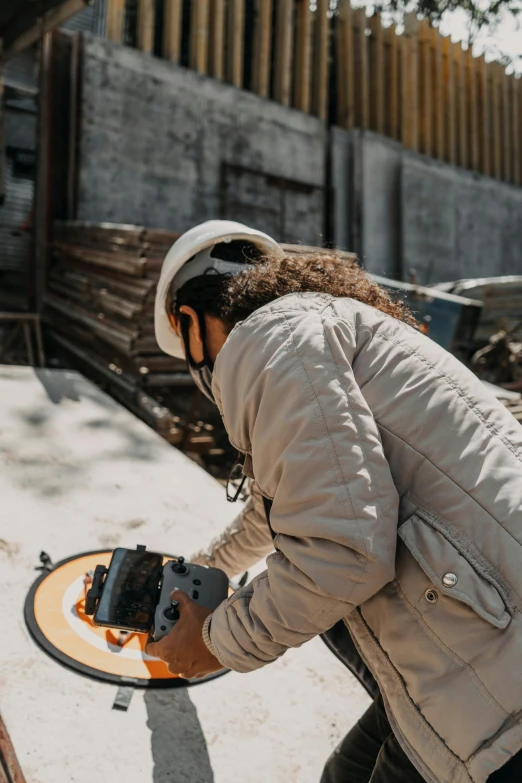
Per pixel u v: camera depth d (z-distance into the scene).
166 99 7.40
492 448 0.95
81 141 6.71
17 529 2.21
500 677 0.85
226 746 1.51
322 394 0.91
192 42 7.91
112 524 2.34
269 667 1.80
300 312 1.01
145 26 7.45
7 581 1.94
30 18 6.56
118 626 1.14
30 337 6.12
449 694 0.88
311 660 1.86
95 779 1.36
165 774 1.40
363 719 1.31
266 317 1.01
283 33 8.83
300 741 1.56
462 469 0.93
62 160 6.83
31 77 8.91
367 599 0.94
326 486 0.88
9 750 1.41
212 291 1.24
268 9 8.55
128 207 7.14
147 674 1.67
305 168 8.97
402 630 0.93
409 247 10.20
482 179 11.48
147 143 7.26
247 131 8.23
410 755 0.93
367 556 0.86
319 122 9.12
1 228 8.11
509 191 12.03
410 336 1.05
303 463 0.89
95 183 6.84
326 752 1.54
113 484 2.66
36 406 3.40
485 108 11.70
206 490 2.73
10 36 6.99
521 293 8.37
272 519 0.95
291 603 0.91
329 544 0.87
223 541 1.60
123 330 5.02
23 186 10.88
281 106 8.64
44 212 6.64
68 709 1.53
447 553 0.89
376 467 0.90
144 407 4.82
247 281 1.17
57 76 6.77
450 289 8.16
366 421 0.92
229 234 1.42
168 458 3.02
